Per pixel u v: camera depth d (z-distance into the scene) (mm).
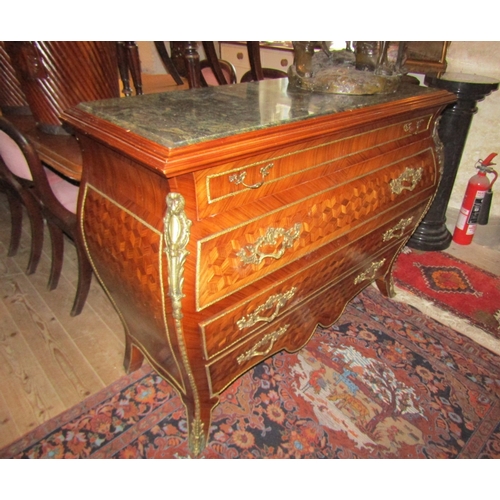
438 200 2432
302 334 1450
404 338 1820
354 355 1719
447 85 2051
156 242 905
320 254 1232
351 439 1380
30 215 2031
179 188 831
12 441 1329
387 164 1388
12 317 1872
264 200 1013
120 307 1327
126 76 1741
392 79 1361
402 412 1481
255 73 2229
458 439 1394
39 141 1537
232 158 858
